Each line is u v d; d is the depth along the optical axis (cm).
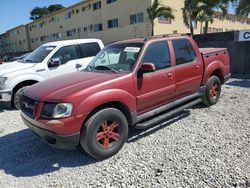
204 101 616
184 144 433
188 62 538
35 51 852
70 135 362
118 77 411
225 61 665
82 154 423
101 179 347
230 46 1169
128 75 421
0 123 615
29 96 404
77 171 372
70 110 358
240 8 1719
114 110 400
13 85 700
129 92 420
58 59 768
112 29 2973
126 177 347
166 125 524
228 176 333
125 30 2803
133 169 365
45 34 4781
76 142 371
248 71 1116
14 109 736
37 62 760
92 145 380
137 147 432
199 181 326
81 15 3625
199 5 2342
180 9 2764
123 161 390
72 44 824
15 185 348
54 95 371
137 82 431
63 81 425
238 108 615
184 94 542
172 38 516
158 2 2433
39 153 438
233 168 350
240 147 411
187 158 385
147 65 418
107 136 399
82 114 364
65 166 389
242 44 1117
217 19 3719
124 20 2855
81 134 376
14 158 426
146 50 454
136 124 445
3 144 486
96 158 395
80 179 351
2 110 732
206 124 520
